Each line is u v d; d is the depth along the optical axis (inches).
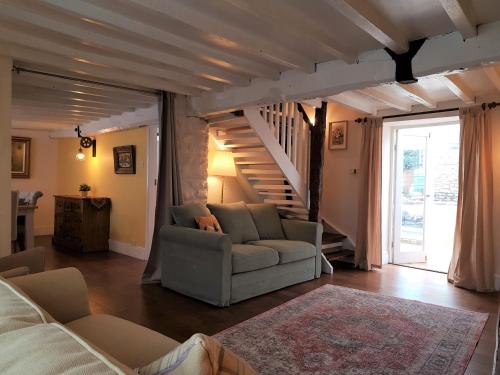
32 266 97.5
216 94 161.2
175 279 153.2
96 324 71.9
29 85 151.0
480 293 161.9
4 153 113.6
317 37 98.1
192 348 31.9
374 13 86.7
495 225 173.2
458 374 91.0
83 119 235.1
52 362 28.9
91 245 233.8
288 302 142.8
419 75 105.1
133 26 92.4
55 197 255.9
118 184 236.4
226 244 134.7
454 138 294.2
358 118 217.9
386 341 108.9
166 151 169.2
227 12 88.9
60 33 99.0
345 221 225.6
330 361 96.0
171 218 168.1
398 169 221.5
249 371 35.3
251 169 213.6
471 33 91.7
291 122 199.5
